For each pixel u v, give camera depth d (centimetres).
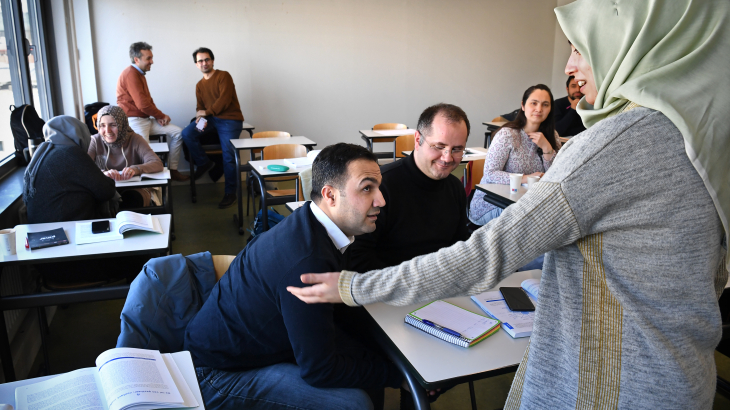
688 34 74
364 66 664
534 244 77
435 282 82
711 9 74
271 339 133
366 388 133
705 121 71
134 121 518
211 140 582
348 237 137
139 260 239
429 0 671
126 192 346
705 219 73
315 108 655
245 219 459
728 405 203
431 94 706
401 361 117
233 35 598
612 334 79
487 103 738
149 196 364
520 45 732
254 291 129
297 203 274
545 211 76
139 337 138
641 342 76
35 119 358
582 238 79
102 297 194
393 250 178
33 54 441
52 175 230
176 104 596
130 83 504
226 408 135
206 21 585
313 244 124
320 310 121
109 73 561
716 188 72
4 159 340
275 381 133
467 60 711
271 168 356
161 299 144
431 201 179
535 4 723
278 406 132
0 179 306
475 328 126
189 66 590
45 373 219
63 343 249
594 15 81
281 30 616
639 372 76
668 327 75
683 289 74
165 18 569
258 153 534
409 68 685
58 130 305
